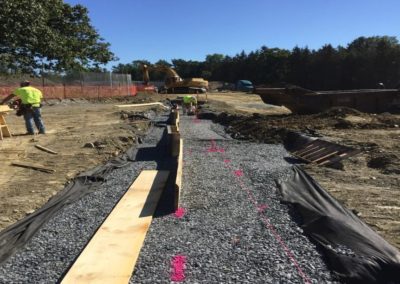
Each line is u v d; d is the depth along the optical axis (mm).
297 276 4793
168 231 6234
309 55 85000
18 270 5137
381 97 21234
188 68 127500
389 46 73188
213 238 5922
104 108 29266
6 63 23156
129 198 7824
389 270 4793
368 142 12469
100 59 42000
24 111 15062
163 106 32312
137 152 12828
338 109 19250
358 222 6230
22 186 8602
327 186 8281
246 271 4938
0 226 6488
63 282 4730
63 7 32594
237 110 28750
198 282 4711
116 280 4770
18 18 20375
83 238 6098
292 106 21047
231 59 116938
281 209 7098
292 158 11680
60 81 39500
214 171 9852
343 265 4902
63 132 15953
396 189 8094
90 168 10234
